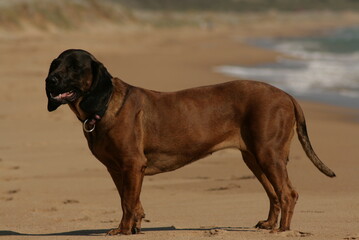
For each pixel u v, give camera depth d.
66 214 11.74
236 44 75.12
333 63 50.41
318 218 10.38
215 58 52.38
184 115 9.23
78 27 83.44
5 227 10.62
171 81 35.03
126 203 9.02
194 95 9.38
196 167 15.80
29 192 13.73
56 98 8.74
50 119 22.59
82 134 20.23
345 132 21.34
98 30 86.62
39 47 54.75
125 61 46.78
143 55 53.47
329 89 33.81
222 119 9.31
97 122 8.95
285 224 9.12
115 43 67.38
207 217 11.05
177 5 188.38
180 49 62.09
